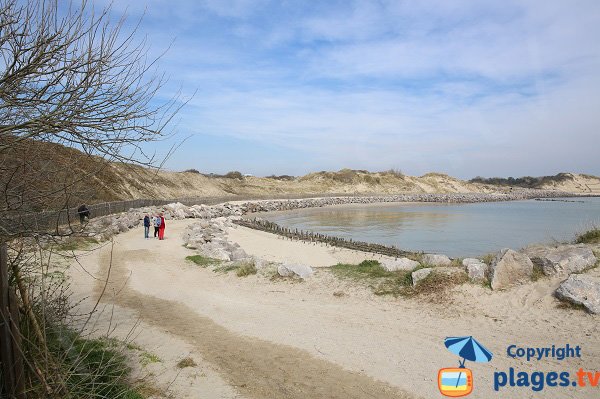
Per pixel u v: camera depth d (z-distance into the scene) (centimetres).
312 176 13850
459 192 14950
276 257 2316
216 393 671
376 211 7050
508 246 3183
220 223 3609
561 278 1038
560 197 13762
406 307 1095
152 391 657
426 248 3105
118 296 1262
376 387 690
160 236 2534
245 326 1008
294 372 754
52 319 640
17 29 397
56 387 462
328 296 1248
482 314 991
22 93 419
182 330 978
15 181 436
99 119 444
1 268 435
